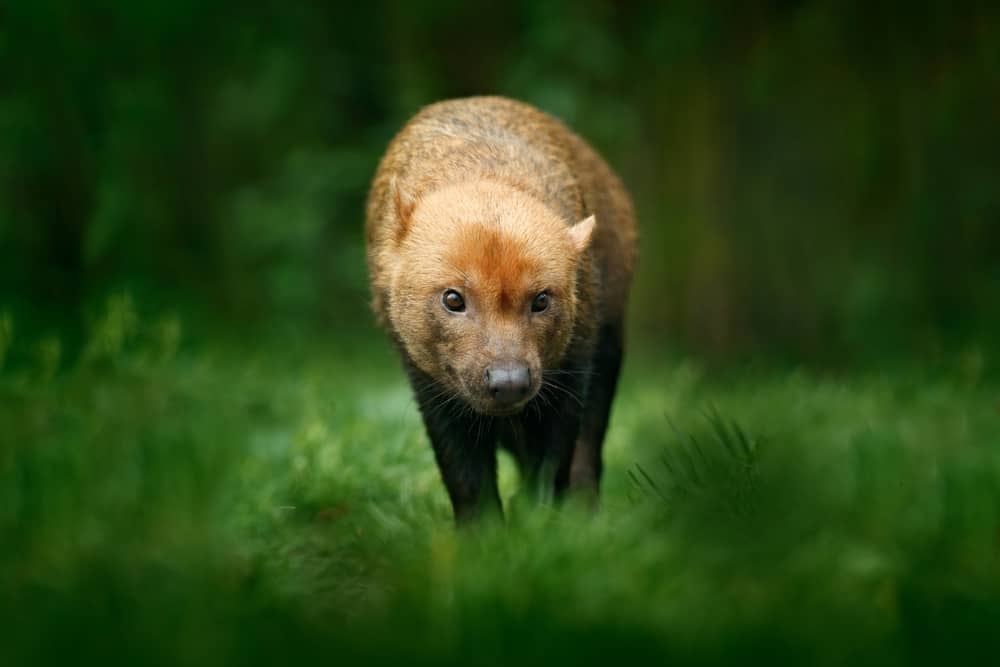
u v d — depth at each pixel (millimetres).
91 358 11422
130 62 22250
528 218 8312
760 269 22984
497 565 6531
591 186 10266
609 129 22078
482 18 22875
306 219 21906
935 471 8195
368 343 20125
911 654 5355
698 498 7215
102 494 7156
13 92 21406
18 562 6418
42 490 7148
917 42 22188
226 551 6848
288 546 7734
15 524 6734
